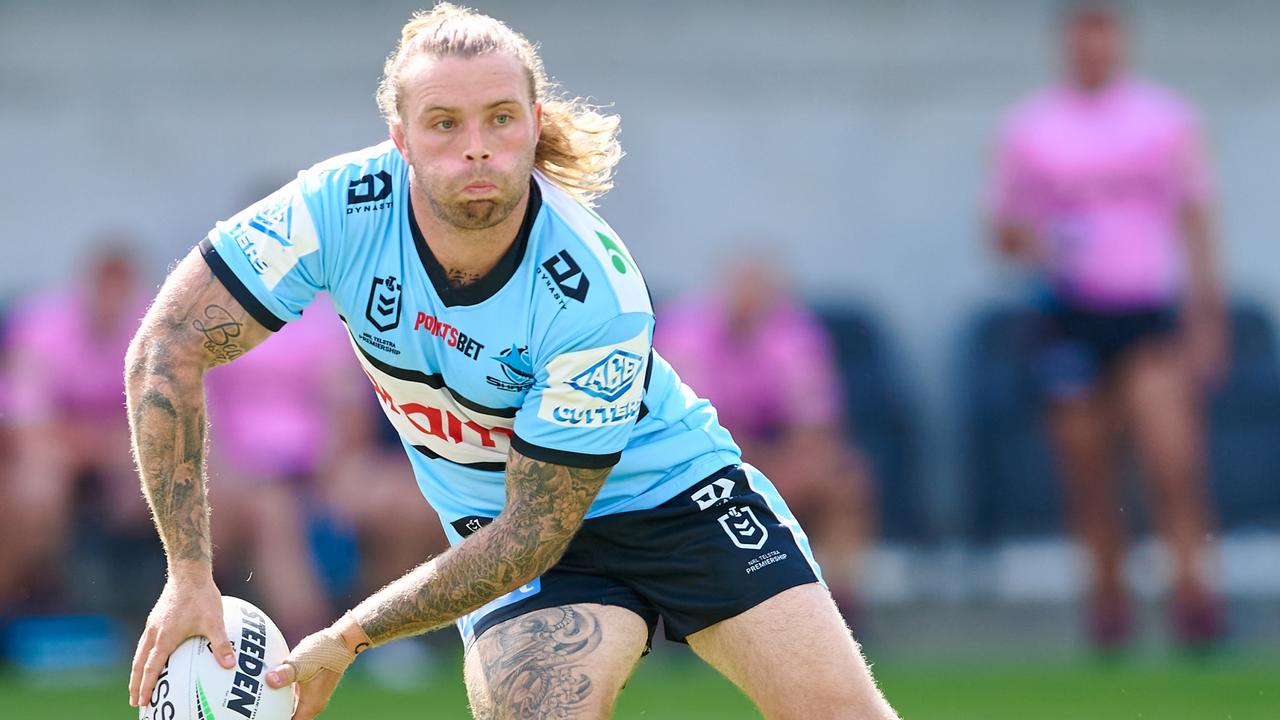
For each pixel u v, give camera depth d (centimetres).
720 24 3962
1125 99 3028
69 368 3036
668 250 3956
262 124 3906
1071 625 3309
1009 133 3253
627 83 3959
